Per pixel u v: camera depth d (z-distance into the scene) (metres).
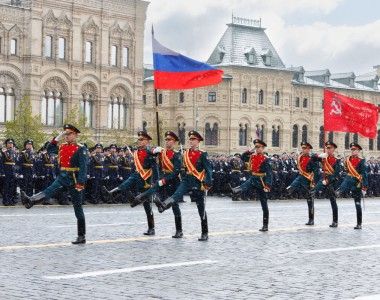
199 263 15.62
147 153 20.38
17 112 69.88
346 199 45.19
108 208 31.28
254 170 23.02
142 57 81.94
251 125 99.31
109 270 14.43
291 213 30.89
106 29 78.00
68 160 18.22
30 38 71.31
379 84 119.50
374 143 116.38
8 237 19.25
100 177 34.19
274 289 12.88
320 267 15.52
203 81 25.55
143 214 27.83
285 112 103.00
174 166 20.00
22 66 71.38
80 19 75.56
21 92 71.38
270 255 17.17
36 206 31.34
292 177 43.59
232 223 25.22
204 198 19.91
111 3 78.38
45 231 20.83
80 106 76.06
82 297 11.82
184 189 19.80
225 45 99.81
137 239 19.56
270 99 101.19
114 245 18.20
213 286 13.02
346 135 112.94
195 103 98.56
